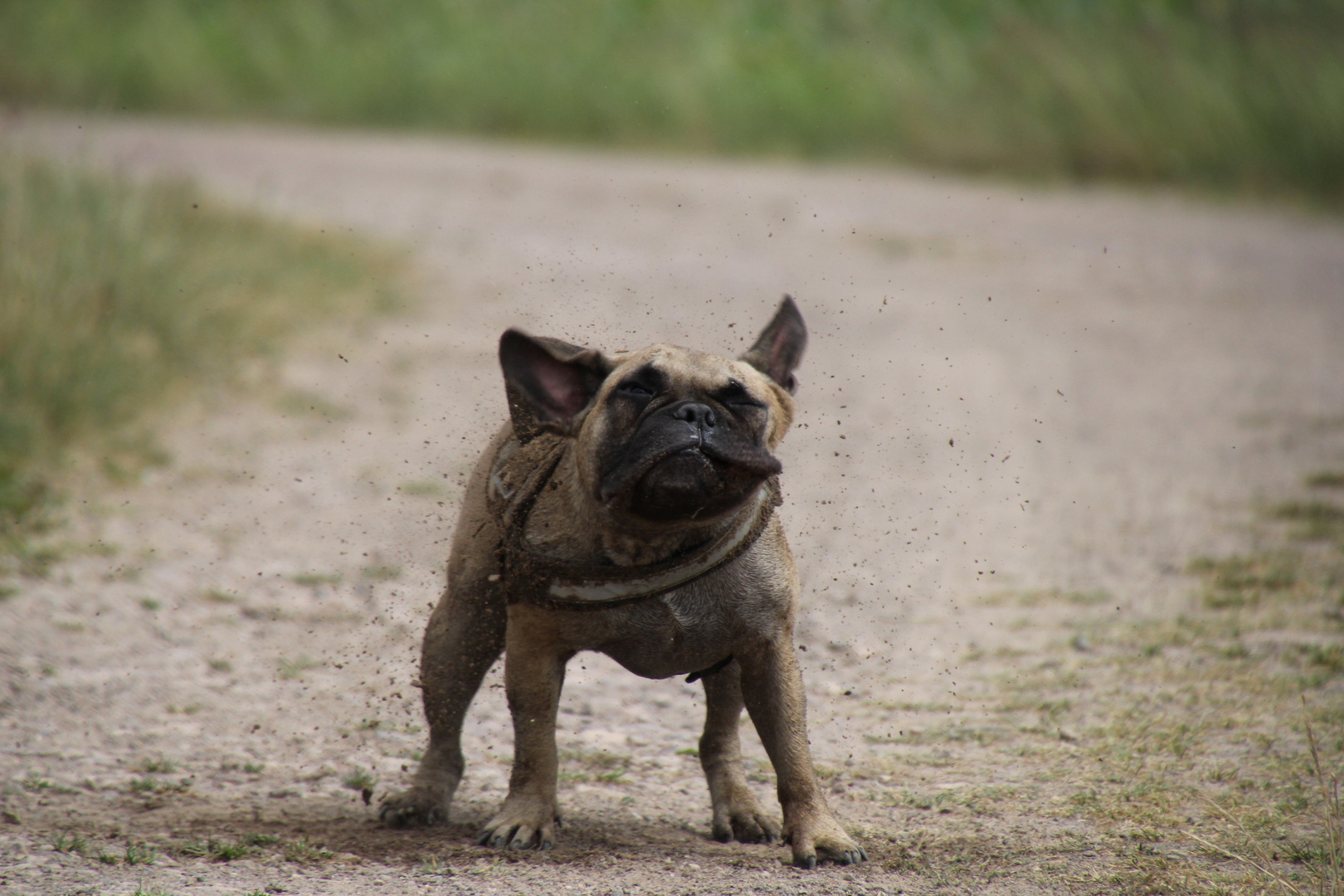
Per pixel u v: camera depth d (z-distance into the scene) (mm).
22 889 9359
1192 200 50156
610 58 67750
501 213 45906
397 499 21094
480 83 67938
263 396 26000
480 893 9469
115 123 64000
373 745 12961
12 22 72000
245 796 11664
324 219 41125
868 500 21469
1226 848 10164
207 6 77312
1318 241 43219
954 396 27797
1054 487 22047
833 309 34906
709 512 9195
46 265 23703
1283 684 13953
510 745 13188
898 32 65938
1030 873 9828
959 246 42312
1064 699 13938
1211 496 21359
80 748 12500
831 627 16422
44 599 16203
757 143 61781
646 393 9398
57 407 22125
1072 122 55094
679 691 14711
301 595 17125
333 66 71125
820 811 10273
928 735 13148
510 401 10156
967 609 16953
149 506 20078
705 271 38531
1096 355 30812
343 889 9539
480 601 10969
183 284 27484
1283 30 55844
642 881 9727
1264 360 30234
